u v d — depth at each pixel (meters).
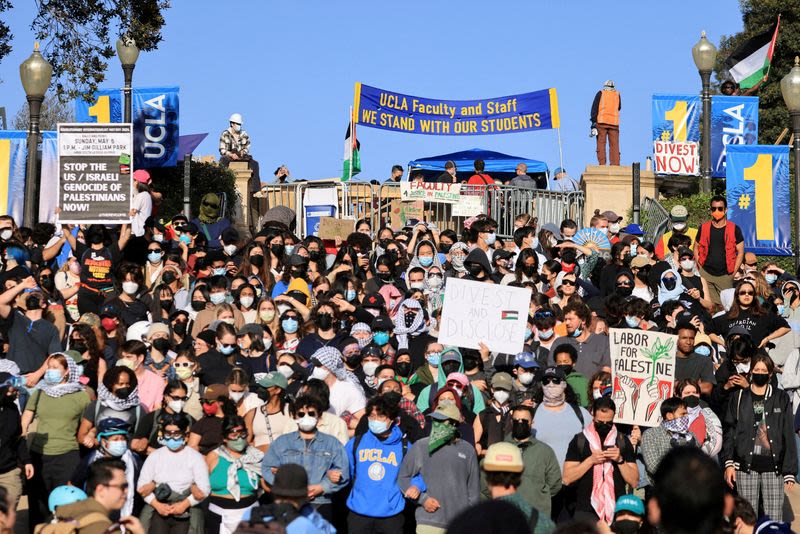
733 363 13.97
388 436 11.51
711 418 12.75
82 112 25.14
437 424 11.27
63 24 24.48
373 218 25.58
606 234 21.31
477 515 5.21
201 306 16.39
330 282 17.55
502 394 12.32
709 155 26.16
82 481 10.88
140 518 11.06
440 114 27.22
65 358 11.86
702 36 26.14
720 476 5.71
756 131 26.50
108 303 15.96
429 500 11.23
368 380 13.88
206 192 26.36
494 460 8.74
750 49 30.03
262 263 18.22
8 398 11.31
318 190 26.31
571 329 14.53
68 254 19.42
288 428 11.88
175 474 10.93
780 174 24.22
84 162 18.77
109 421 10.79
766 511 12.62
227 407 11.34
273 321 15.55
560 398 12.30
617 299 15.51
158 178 26.14
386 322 14.80
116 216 18.70
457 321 13.88
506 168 29.44
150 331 13.49
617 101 27.72
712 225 19.94
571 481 11.52
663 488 5.72
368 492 11.42
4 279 15.47
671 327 15.82
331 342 14.44
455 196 24.75
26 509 13.42
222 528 11.20
